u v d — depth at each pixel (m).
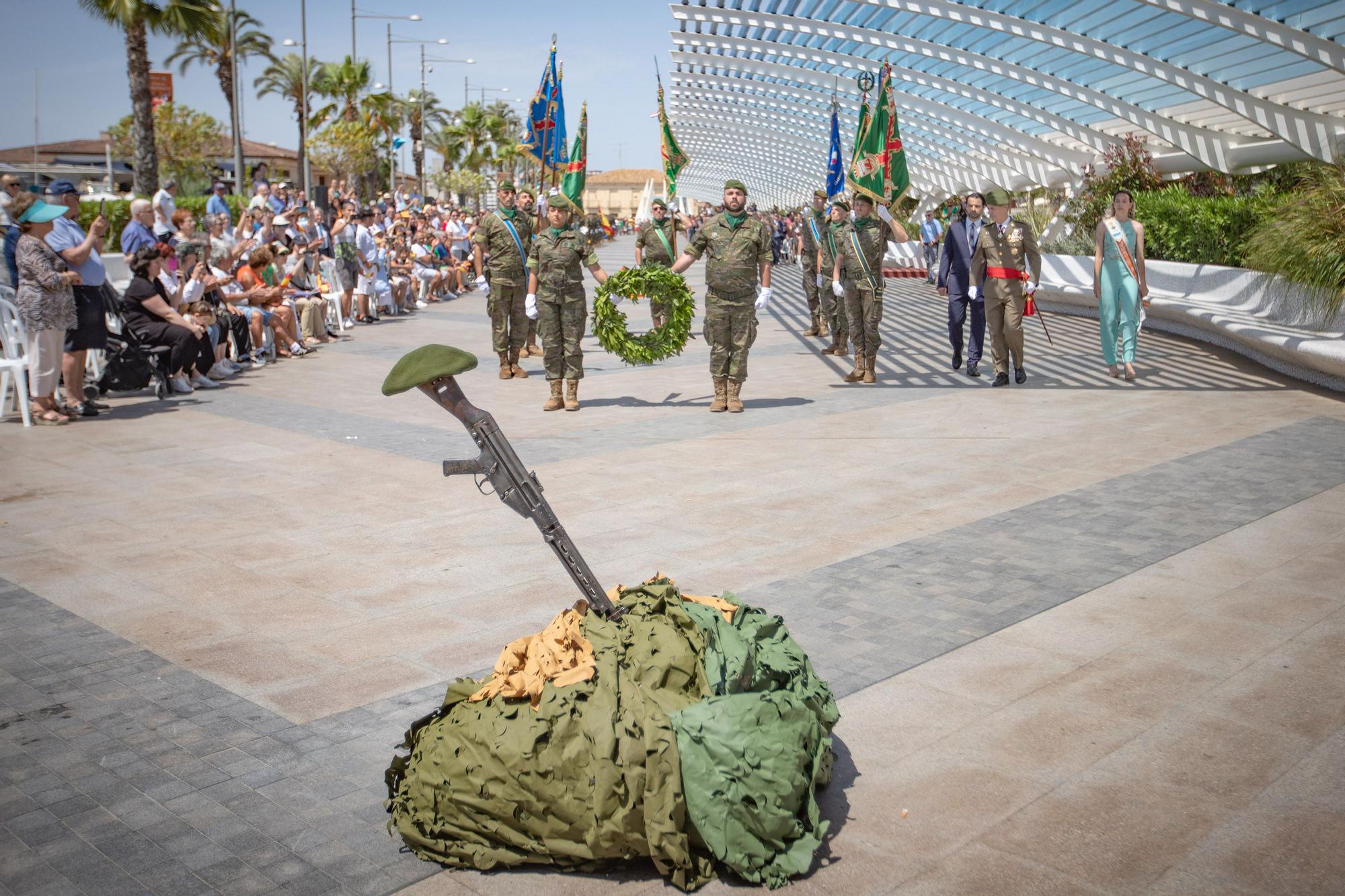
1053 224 23.44
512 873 3.13
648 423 10.13
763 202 68.50
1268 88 16.22
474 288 30.11
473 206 70.50
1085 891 2.99
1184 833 3.27
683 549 6.12
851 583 5.50
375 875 3.12
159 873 3.12
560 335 10.80
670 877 3.05
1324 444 8.50
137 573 5.80
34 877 3.11
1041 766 3.69
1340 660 4.44
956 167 31.86
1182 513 6.63
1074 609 5.09
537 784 2.96
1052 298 20.95
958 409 10.55
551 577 5.68
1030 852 3.19
